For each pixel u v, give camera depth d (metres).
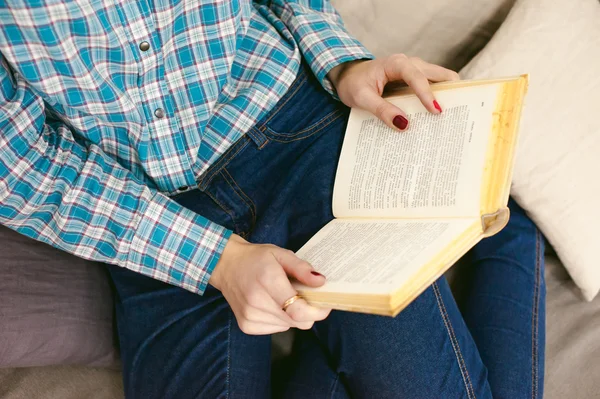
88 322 0.84
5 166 0.67
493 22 1.10
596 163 0.93
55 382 0.86
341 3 1.04
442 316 0.74
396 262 0.57
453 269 1.01
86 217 0.72
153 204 0.73
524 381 0.83
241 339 0.76
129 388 0.78
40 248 0.86
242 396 0.74
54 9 0.62
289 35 0.84
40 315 0.80
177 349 0.76
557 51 0.98
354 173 0.74
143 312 0.81
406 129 0.72
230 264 0.71
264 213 0.79
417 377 0.72
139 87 0.71
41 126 0.71
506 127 0.63
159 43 0.69
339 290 0.57
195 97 0.74
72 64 0.66
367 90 0.75
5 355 0.77
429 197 0.65
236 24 0.72
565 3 1.01
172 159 0.78
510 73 0.98
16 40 0.63
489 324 0.88
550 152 0.93
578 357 0.89
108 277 0.91
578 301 0.95
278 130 0.82
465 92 0.68
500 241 0.96
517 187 0.94
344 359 0.76
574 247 0.91
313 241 0.70
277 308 0.64
